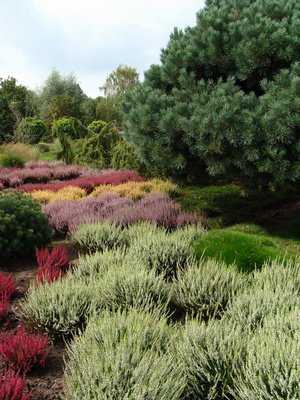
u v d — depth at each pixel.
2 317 5.07
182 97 8.41
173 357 3.55
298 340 3.26
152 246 6.36
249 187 9.09
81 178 15.75
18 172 17.89
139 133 8.54
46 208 10.09
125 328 3.91
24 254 7.53
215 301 4.94
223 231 6.44
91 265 6.08
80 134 25.47
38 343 4.16
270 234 8.33
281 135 6.89
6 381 3.48
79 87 61.44
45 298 4.84
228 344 3.52
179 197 11.42
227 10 8.83
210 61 8.41
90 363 3.29
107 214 9.35
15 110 41.06
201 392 3.40
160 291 5.15
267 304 4.30
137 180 13.95
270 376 2.98
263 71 8.06
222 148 7.42
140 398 2.94
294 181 7.48
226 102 7.34
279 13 8.44
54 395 3.68
